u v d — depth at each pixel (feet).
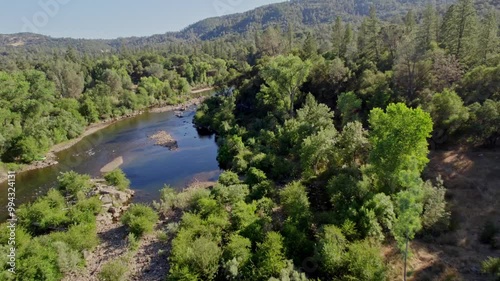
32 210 119.24
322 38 526.57
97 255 104.73
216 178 171.94
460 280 77.10
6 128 208.95
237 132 211.20
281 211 114.93
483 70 161.27
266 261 81.92
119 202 142.72
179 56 602.85
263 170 150.10
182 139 249.96
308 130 158.71
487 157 138.41
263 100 236.22
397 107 100.48
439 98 149.79
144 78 441.27
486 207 105.60
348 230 89.86
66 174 152.66
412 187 72.64
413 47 183.62
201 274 84.94
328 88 228.43
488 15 232.73
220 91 337.72
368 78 201.87
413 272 81.10
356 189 104.42
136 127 296.92
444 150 150.00
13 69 439.22
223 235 100.32
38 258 90.12
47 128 242.17
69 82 371.35
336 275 80.02
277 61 220.23
